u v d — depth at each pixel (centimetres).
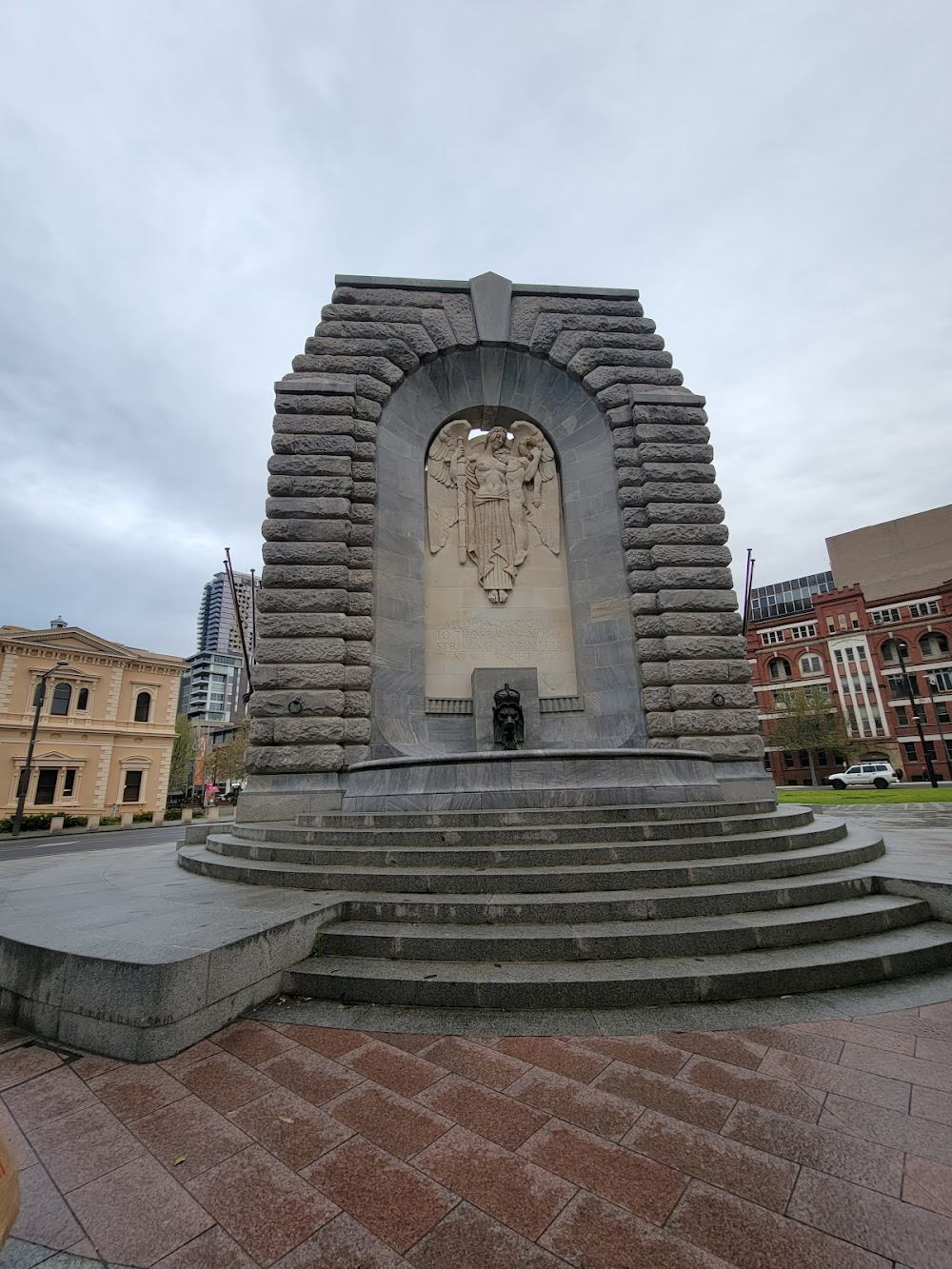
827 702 5791
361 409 1346
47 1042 430
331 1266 234
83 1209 266
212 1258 239
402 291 1491
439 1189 276
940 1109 329
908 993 483
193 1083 371
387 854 707
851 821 1592
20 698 4031
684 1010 459
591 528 1428
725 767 1212
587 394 1488
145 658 4641
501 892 619
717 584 1308
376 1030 438
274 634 1170
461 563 1445
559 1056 398
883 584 6712
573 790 867
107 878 825
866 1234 243
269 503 1239
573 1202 265
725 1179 279
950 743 5403
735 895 589
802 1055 391
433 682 1370
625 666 1321
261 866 741
